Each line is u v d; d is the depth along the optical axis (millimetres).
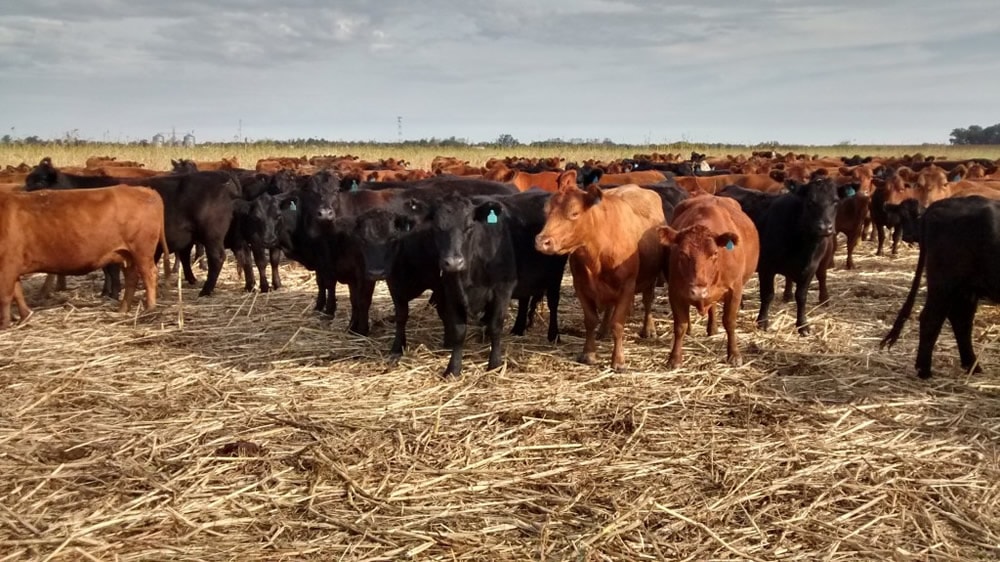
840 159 35062
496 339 8461
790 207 9727
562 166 29688
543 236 7773
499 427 6750
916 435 6617
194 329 10000
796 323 10109
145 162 36219
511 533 5066
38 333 9641
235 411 7090
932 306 7895
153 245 10820
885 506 5410
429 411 7156
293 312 11062
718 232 8312
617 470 5926
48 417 6914
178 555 4742
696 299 7719
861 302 11742
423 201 9281
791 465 6004
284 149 53312
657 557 4754
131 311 11008
